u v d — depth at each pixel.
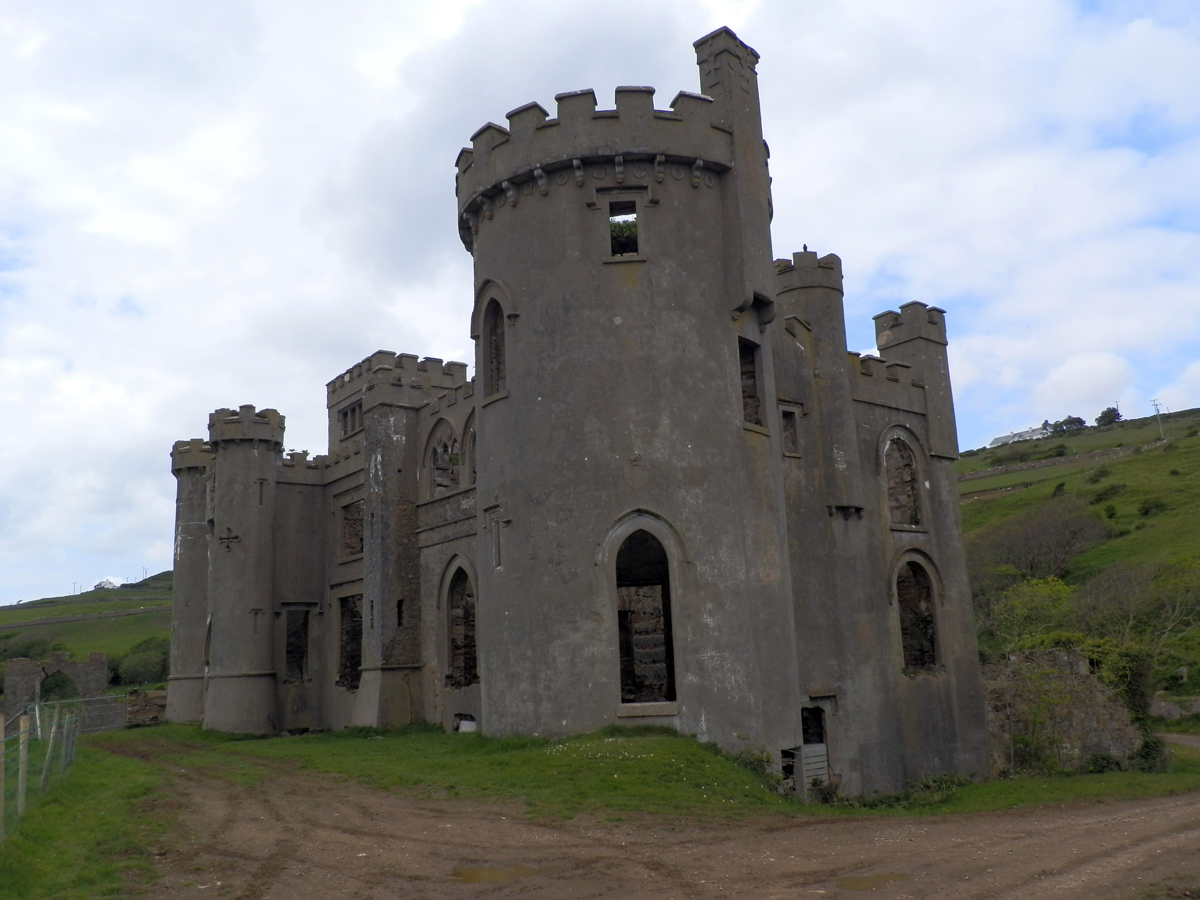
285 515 38.44
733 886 10.34
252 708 35.75
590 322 20.41
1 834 11.62
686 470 19.94
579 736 18.94
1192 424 109.56
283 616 37.66
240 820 14.95
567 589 19.62
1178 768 31.12
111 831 13.74
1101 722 31.67
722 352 20.89
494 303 22.38
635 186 20.86
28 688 52.81
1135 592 53.56
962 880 10.59
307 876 11.30
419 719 31.19
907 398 30.25
